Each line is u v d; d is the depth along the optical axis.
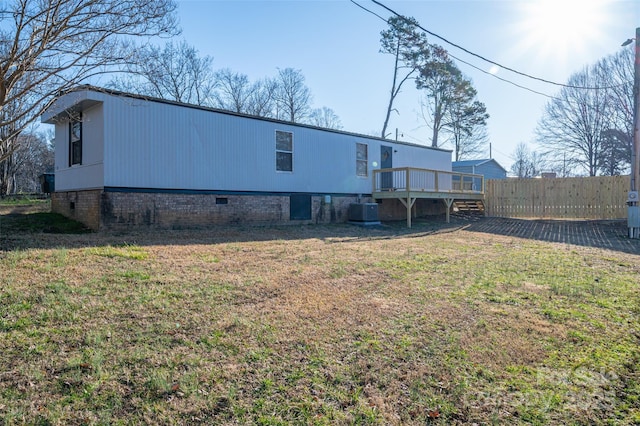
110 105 9.22
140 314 3.86
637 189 11.64
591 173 30.47
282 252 7.62
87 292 4.35
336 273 5.99
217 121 11.17
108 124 9.20
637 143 11.56
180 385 2.67
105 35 6.98
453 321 4.05
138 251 6.69
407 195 14.40
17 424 2.22
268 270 5.99
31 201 19.38
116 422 2.29
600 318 4.22
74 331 3.39
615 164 29.19
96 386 2.62
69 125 11.02
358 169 15.51
